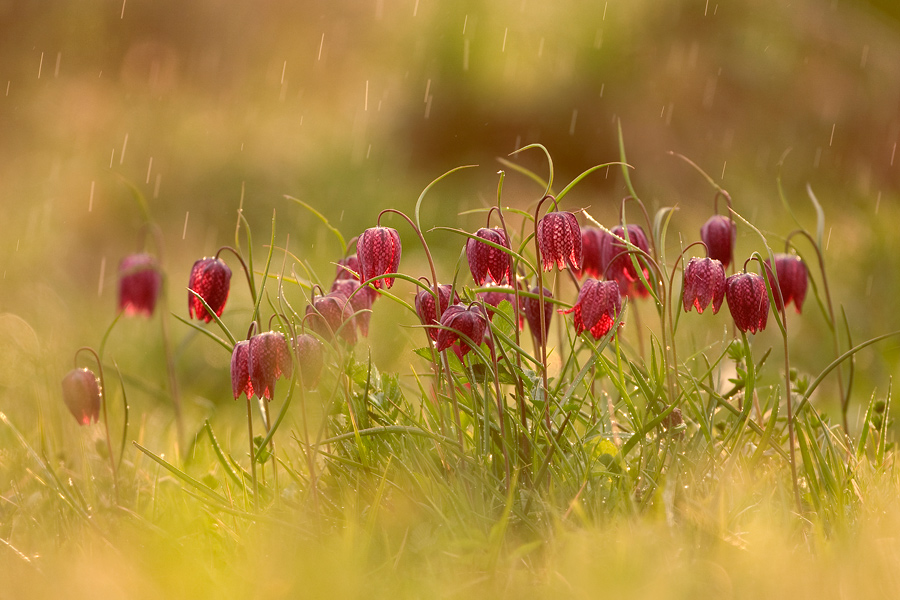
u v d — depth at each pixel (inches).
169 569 144.6
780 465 179.8
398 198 622.2
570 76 789.2
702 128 746.2
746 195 601.6
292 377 156.7
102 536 157.5
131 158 721.0
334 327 175.6
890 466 175.8
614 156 737.6
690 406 172.4
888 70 761.6
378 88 882.8
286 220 580.7
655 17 833.5
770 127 732.7
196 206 622.2
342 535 154.6
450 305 165.2
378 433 169.3
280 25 1079.0
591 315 160.6
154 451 233.1
